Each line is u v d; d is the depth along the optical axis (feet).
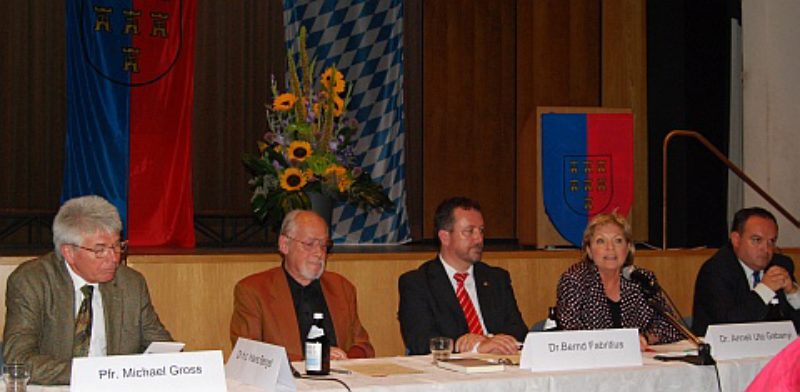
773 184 22.62
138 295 10.87
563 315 12.91
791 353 4.25
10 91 23.84
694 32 26.11
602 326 12.83
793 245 22.36
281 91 26.50
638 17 27.12
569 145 20.33
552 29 28.40
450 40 28.07
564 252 17.80
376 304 16.37
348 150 18.19
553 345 10.01
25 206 23.90
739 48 26.71
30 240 23.86
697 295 15.03
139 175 19.77
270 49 26.48
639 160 26.96
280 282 12.76
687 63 26.02
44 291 10.21
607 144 20.47
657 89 26.63
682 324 11.39
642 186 26.94
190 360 8.27
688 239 25.93
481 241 13.46
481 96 28.32
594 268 13.20
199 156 25.76
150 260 14.84
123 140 19.67
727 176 26.55
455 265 13.57
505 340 11.39
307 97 17.93
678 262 18.63
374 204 18.26
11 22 23.90
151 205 19.83
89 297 10.42
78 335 10.28
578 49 28.37
